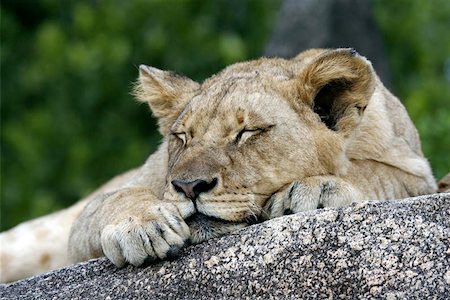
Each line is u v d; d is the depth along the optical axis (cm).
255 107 1023
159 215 942
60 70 2588
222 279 889
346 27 2014
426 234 857
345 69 1053
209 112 1032
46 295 945
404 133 1187
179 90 1139
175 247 922
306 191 981
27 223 1515
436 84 2375
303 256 873
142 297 909
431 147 1745
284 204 984
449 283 837
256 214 987
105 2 2616
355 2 2020
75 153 2509
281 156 1011
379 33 2069
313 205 977
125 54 2541
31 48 2750
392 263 852
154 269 923
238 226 973
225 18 2600
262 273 878
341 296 857
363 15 2030
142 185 1154
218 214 963
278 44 2014
